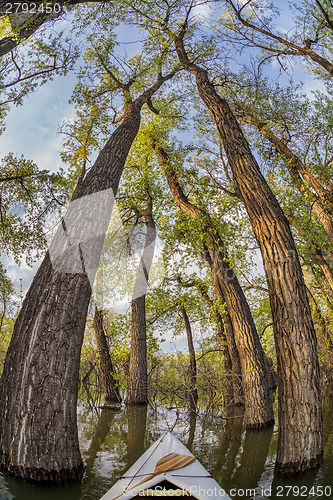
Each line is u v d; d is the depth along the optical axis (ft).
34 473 17.87
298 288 22.15
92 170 25.68
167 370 48.88
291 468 19.95
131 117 31.76
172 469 16.99
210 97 29.55
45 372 19.11
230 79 43.19
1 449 18.81
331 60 46.57
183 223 44.11
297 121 43.91
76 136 38.22
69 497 17.34
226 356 50.44
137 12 35.35
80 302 20.98
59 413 18.99
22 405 18.67
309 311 22.18
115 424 35.32
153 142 49.83
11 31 25.11
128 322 49.14
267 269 22.99
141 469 17.74
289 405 20.74
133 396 47.37
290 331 21.42
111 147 27.37
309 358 21.15
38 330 19.76
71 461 18.97
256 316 61.82
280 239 22.98
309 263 50.06
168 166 46.19
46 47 29.35
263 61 43.50
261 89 43.55
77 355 20.43
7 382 19.63
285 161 40.50
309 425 20.39
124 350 49.73
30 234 37.91
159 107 49.21
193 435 31.40
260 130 46.47
